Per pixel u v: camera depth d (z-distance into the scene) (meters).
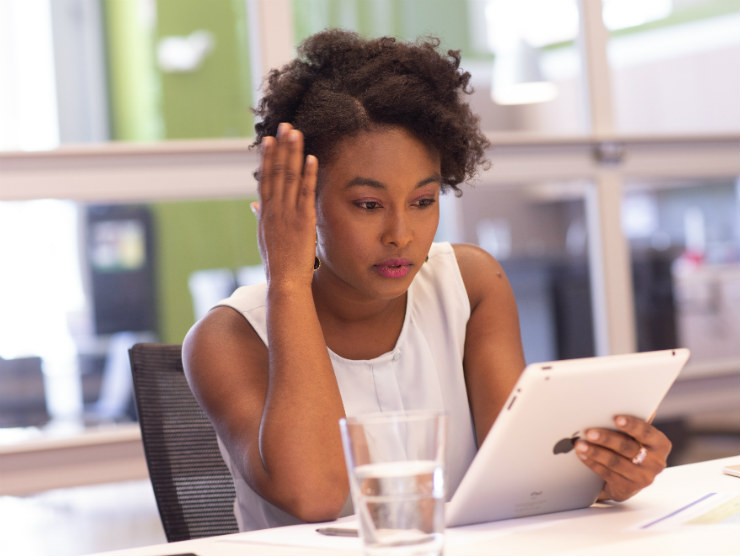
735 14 4.29
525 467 0.96
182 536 1.42
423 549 0.74
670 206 5.34
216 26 3.42
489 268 1.51
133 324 3.74
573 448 0.98
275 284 1.18
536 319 4.11
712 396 3.62
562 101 5.08
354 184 1.19
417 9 3.67
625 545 0.86
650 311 3.98
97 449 2.78
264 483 1.12
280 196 1.19
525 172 3.31
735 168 3.64
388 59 1.26
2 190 2.71
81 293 3.70
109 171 2.82
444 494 0.75
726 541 0.85
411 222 1.21
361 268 1.22
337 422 1.12
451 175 1.32
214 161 2.93
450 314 1.43
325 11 3.34
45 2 3.42
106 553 0.93
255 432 1.19
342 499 1.09
